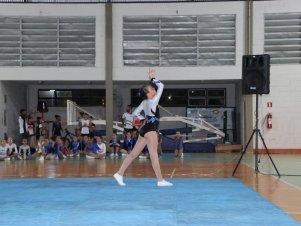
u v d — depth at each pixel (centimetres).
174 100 2184
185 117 2039
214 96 2175
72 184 839
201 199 646
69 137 1948
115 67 1877
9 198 663
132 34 1878
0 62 1867
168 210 558
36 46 1873
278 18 1844
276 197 667
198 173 1054
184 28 1873
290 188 768
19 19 1862
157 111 790
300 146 1822
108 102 1869
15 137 2017
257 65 948
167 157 1659
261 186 796
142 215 526
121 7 1867
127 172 1088
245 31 1848
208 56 1869
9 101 1952
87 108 2191
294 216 521
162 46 1877
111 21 1869
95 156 1664
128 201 630
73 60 1878
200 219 502
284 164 1311
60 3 1864
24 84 2159
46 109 2038
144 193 710
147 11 1867
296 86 1830
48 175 1032
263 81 947
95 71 1875
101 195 690
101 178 949
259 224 476
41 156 1639
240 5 1852
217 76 1859
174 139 1855
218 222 486
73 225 473
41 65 1875
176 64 1877
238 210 558
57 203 616
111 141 1820
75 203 615
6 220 500
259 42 1845
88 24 1875
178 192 719
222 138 2084
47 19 1870
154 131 786
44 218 511
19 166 1311
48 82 2069
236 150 1942
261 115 1839
